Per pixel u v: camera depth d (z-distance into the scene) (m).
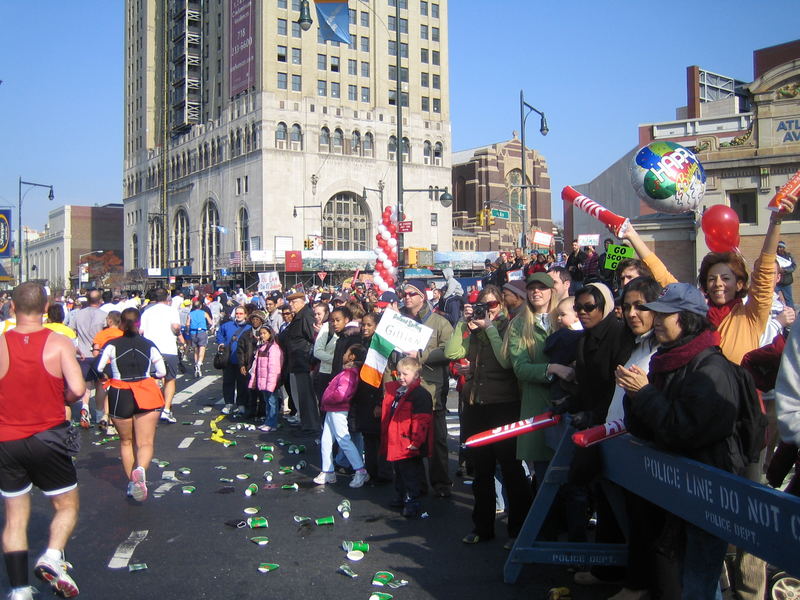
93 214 133.38
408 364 6.59
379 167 76.19
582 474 4.42
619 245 11.17
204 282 78.50
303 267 64.69
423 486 7.52
